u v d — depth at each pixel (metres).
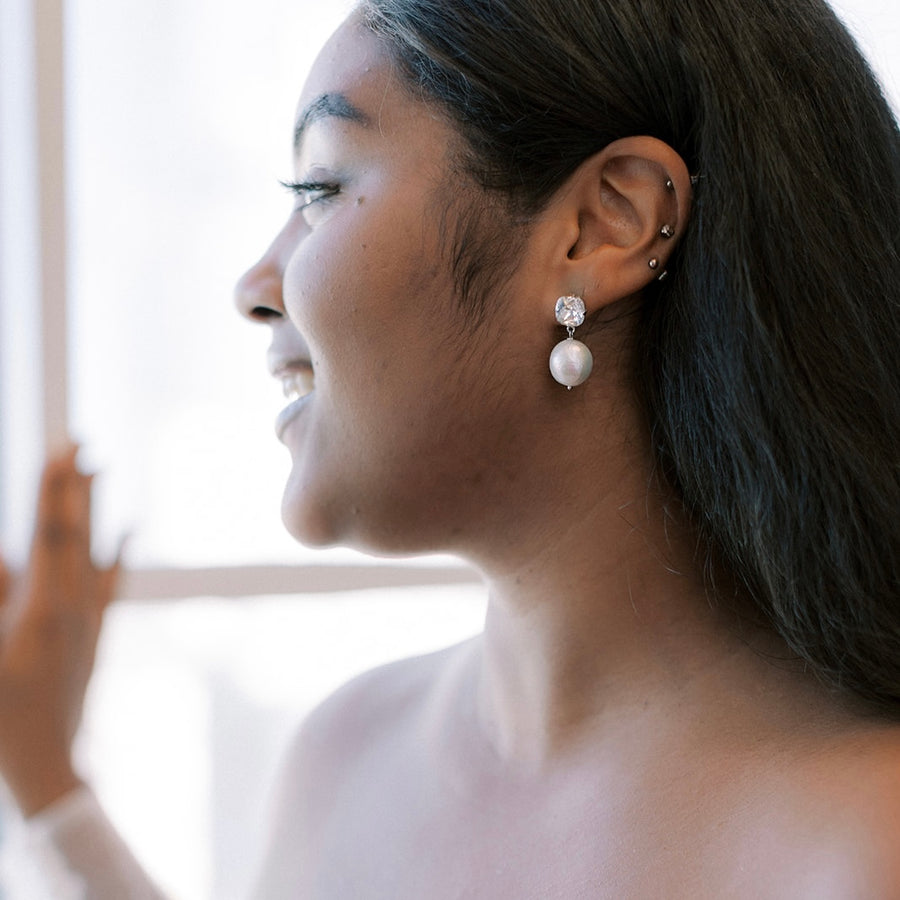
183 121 1.50
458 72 0.76
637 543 0.79
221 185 1.52
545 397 0.78
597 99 0.76
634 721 0.78
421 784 0.89
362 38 0.81
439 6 0.78
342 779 0.96
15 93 1.37
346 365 0.79
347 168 0.80
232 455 1.54
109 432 1.49
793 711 0.74
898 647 0.72
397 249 0.77
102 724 1.55
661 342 0.78
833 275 0.74
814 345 0.73
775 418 0.73
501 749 0.85
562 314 0.76
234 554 1.54
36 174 1.36
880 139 0.80
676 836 0.72
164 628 1.58
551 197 0.77
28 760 1.00
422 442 0.78
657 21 0.75
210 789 1.62
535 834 0.78
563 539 0.80
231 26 1.51
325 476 0.81
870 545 0.73
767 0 0.78
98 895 0.99
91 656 1.03
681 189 0.75
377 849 0.88
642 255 0.77
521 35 0.76
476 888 0.79
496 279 0.77
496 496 0.80
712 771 0.73
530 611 0.81
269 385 1.55
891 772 0.68
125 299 1.49
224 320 1.53
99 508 1.47
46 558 1.00
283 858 0.98
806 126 0.76
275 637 1.64
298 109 0.84
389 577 1.61
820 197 0.75
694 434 0.76
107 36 1.46
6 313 1.40
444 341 0.77
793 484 0.73
